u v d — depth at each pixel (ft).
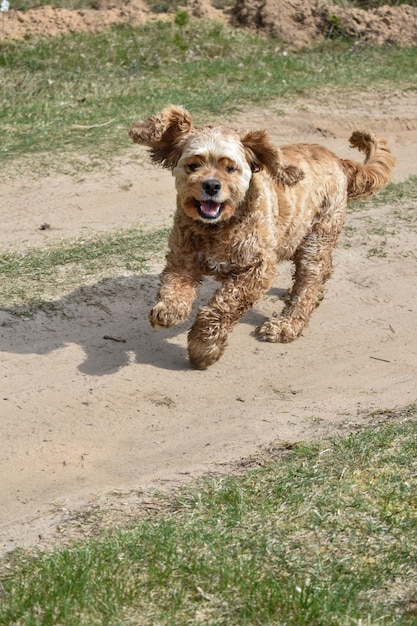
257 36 85.71
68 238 45.06
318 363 33.53
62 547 21.71
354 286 39.88
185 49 80.18
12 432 28.07
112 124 63.00
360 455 25.58
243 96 69.92
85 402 29.89
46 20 81.56
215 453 26.73
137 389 30.89
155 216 49.60
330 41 86.58
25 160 56.34
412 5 95.09
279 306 38.27
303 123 67.15
